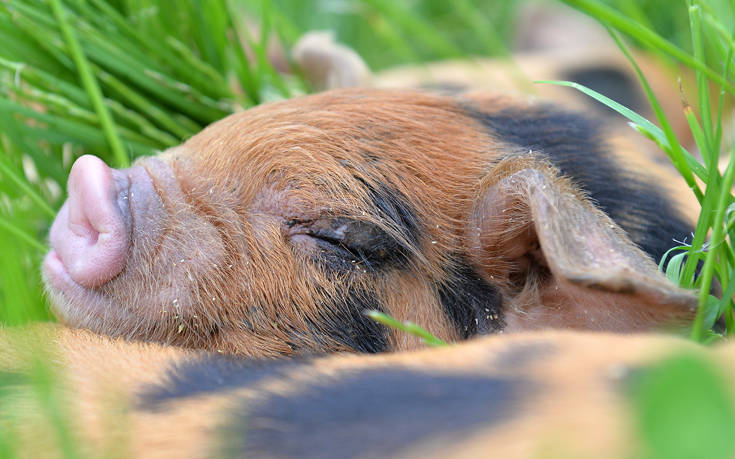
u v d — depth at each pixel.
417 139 1.32
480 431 1.16
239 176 1.31
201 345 1.31
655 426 0.78
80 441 1.19
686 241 1.33
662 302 1.22
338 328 1.30
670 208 1.35
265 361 1.23
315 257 1.30
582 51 1.82
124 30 1.42
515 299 1.31
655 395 0.79
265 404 1.19
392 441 1.17
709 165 1.29
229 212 1.30
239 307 1.30
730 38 1.30
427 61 1.85
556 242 1.24
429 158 1.31
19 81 1.39
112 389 1.21
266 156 1.30
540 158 1.30
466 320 1.31
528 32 2.10
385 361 1.20
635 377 1.17
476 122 1.33
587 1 1.28
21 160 1.39
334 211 1.30
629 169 1.36
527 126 1.34
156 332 1.30
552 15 2.12
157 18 1.42
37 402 1.21
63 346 1.25
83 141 1.40
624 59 1.74
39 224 1.39
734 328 1.28
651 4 1.63
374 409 1.18
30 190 1.36
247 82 1.46
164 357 1.24
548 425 1.16
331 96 1.33
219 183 1.31
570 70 1.72
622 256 1.24
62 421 1.18
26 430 1.20
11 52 1.39
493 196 1.30
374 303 1.30
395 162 1.31
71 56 1.40
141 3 1.42
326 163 1.30
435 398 1.18
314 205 1.30
